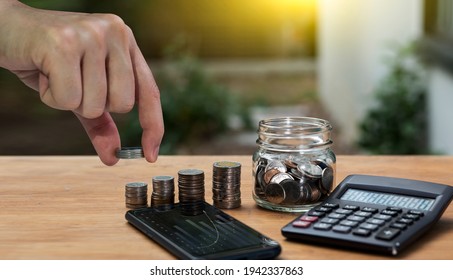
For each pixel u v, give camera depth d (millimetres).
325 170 1028
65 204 1058
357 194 1021
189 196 1044
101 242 951
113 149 1034
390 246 905
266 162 1036
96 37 943
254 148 4168
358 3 3895
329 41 5379
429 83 2814
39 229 982
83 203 1062
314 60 7688
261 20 7539
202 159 1245
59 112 5082
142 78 995
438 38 2557
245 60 7590
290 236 946
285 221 1006
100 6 5805
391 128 2979
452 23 2559
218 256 896
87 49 939
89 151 4289
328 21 5461
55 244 945
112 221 1007
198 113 4363
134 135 4094
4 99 5152
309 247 937
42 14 961
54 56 931
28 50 943
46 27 940
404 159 1238
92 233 973
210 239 933
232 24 7469
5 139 4461
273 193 1023
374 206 990
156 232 948
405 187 1016
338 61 4801
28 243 947
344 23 4488
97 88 948
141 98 1002
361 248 917
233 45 7520
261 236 939
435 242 943
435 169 1183
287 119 1054
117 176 1166
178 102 4359
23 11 965
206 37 7449
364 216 962
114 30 959
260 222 1003
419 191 1006
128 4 6273
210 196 1088
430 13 2664
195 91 4488
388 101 2977
